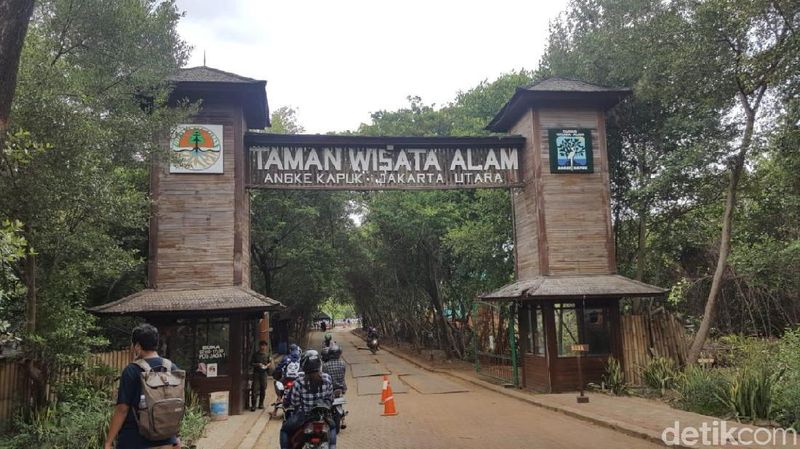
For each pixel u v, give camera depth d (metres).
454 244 23.92
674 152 17.27
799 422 9.38
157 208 14.91
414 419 12.91
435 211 25.38
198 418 11.08
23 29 5.45
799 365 11.20
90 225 11.68
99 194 10.55
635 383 16.11
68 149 9.49
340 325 130.75
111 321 20.30
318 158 16.75
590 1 21.02
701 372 12.69
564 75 21.16
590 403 13.50
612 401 13.69
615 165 20.55
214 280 14.82
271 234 28.48
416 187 17.20
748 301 21.06
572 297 15.55
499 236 21.97
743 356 14.77
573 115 17.44
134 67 12.11
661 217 20.05
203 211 15.08
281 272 35.38
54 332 11.17
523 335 18.05
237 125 15.56
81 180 9.95
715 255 21.36
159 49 12.66
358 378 23.55
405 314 40.66
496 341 23.70
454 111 29.84
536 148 17.08
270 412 14.22
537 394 15.85
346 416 13.67
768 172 16.52
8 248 7.26
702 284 22.39
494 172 17.69
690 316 22.11
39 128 9.28
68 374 12.26
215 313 14.00
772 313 21.05
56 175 9.56
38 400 11.16
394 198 26.67
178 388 5.00
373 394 18.12
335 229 34.16
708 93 14.79
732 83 14.22
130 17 11.62
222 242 15.01
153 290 14.52
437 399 16.45
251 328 16.34
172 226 14.92
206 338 14.12
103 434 8.83
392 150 17.23
